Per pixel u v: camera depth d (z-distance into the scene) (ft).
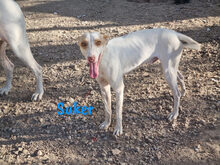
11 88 15.48
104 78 10.48
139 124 12.01
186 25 20.35
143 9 24.58
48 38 21.02
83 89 14.82
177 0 25.00
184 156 10.18
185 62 16.12
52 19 24.68
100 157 10.60
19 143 11.69
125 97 13.79
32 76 16.56
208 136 10.95
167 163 10.00
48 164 10.49
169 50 10.78
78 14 25.26
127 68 10.93
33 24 23.99
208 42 17.74
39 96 14.26
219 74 14.55
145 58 10.94
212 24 20.02
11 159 10.88
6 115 13.44
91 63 9.29
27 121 12.92
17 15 12.66
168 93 13.65
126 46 10.64
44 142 11.64
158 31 11.02
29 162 10.61
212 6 23.38
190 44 11.19
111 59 10.02
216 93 13.16
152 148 10.71
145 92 13.96
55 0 30.09
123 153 10.65
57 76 16.19
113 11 24.94
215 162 9.80
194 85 14.02
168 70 11.10
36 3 29.73
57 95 14.56
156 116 12.32
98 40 9.00
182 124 11.71
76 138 11.69
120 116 11.26
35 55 18.75
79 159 10.61
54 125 12.56
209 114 12.03
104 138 11.50
